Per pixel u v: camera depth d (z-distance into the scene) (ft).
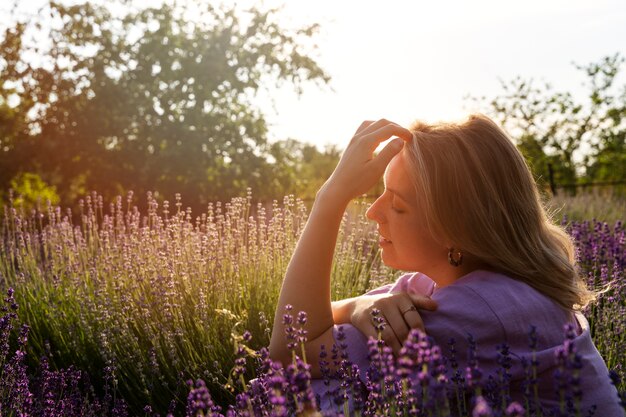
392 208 6.53
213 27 57.77
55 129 56.34
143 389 11.40
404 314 5.98
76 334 13.12
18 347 13.50
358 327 6.31
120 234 17.99
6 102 58.18
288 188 58.13
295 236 17.85
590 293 6.56
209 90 55.83
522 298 5.85
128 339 12.42
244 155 55.98
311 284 6.51
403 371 4.56
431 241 6.42
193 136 54.54
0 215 32.17
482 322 5.71
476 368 4.87
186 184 53.83
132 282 14.46
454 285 6.09
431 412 4.44
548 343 5.82
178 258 15.16
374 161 6.46
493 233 6.09
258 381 6.68
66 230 20.38
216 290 13.51
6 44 56.13
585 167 74.13
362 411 5.93
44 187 57.62
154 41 55.98
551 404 5.78
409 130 6.51
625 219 32.04
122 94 55.06
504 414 5.21
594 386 5.90
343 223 16.58
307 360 6.54
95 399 10.47
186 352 11.80
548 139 74.23
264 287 13.93
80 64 56.65
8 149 57.06
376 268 16.11
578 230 18.13
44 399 9.83
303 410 4.93
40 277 17.10
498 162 6.19
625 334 11.03
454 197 6.12
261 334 12.19
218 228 16.84
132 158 54.24
